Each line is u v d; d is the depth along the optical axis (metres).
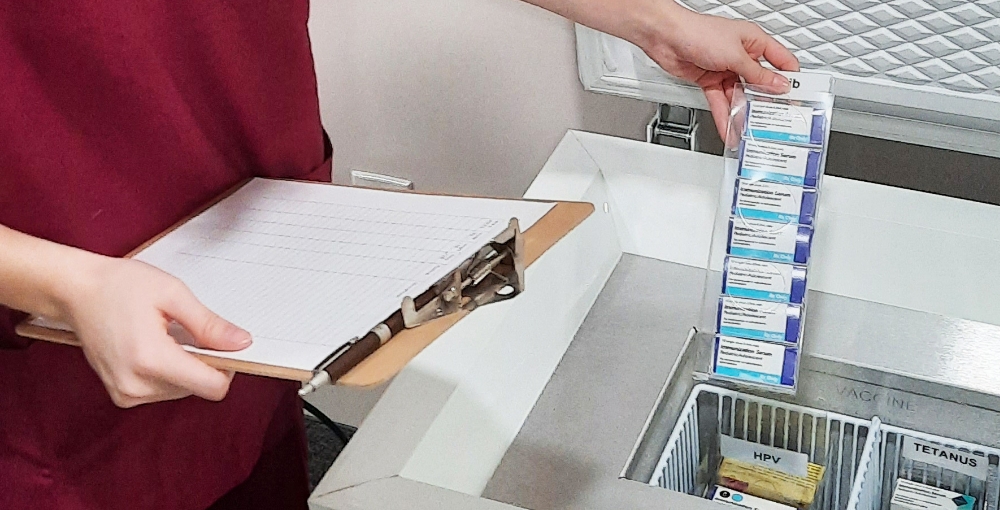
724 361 0.92
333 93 1.47
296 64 0.96
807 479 1.00
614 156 1.09
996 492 0.93
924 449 0.94
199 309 0.62
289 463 1.21
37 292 0.66
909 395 0.94
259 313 0.66
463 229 0.73
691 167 1.07
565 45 1.27
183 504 1.05
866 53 1.02
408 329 0.62
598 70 1.13
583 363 0.98
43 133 0.80
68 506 0.95
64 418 0.91
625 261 1.09
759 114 0.90
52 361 0.88
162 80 0.85
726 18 0.97
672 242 1.08
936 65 0.99
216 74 0.89
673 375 0.97
